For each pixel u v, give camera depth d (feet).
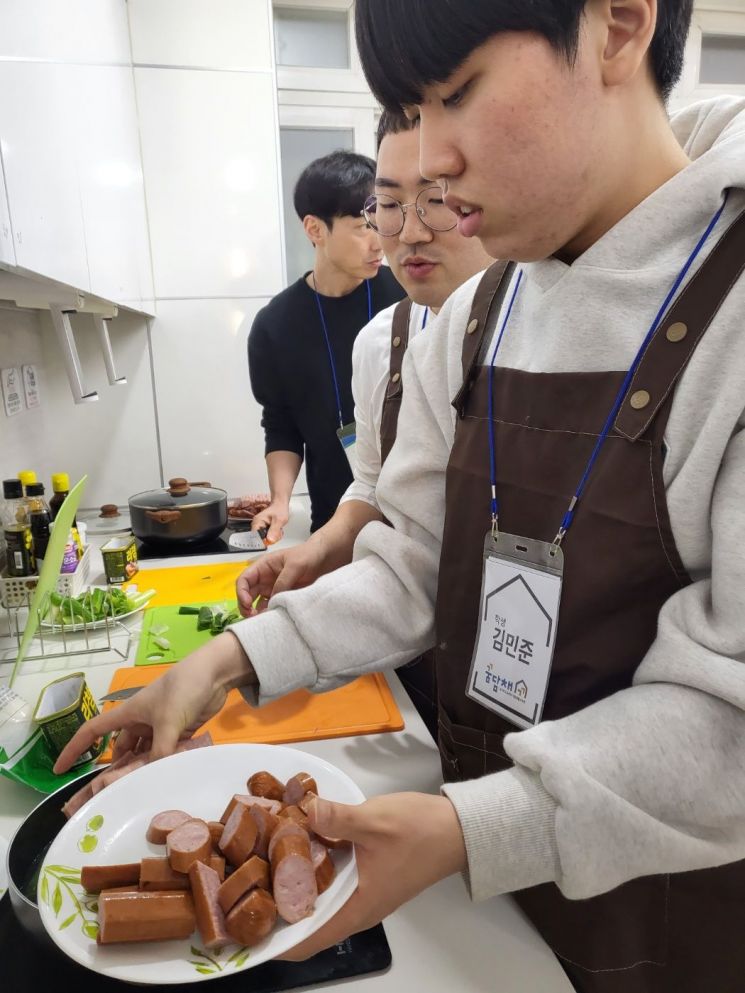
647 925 1.80
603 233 1.72
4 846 2.10
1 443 5.16
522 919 1.93
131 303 5.63
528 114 1.36
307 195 5.14
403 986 1.71
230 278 7.18
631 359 1.68
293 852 1.59
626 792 1.40
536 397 1.88
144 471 7.35
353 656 2.29
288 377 5.89
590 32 1.35
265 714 2.96
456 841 1.43
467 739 2.15
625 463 1.65
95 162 4.35
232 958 1.48
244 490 7.63
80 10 4.14
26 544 4.10
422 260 3.02
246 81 6.82
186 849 1.64
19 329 5.85
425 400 2.47
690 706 1.42
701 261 1.59
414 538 2.46
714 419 1.46
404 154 2.84
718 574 1.42
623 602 1.67
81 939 1.53
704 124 1.81
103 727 2.14
